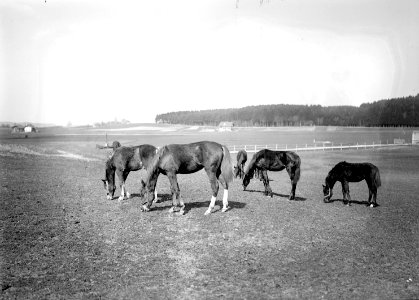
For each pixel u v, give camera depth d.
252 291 6.17
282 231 9.46
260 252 8.00
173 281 6.58
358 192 16.56
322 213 11.54
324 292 6.13
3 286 6.20
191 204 12.38
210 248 8.20
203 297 5.97
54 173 19.41
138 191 14.80
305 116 143.38
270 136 89.94
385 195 15.52
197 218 10.44
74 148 39.12
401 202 13.81
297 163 13.69
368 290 6.20
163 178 19.38
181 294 6.08
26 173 18.58
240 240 8.73
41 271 6.88
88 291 6.17
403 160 33.00
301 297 5.95
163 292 6.16
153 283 6.50
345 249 8.23
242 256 7.76
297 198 14.36
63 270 6.96
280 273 6.91
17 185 14.92
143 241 8.58
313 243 8.59
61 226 9.52
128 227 9.57
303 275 6.82
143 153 12.51
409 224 10.33
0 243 8.05
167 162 10.72
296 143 62.72
